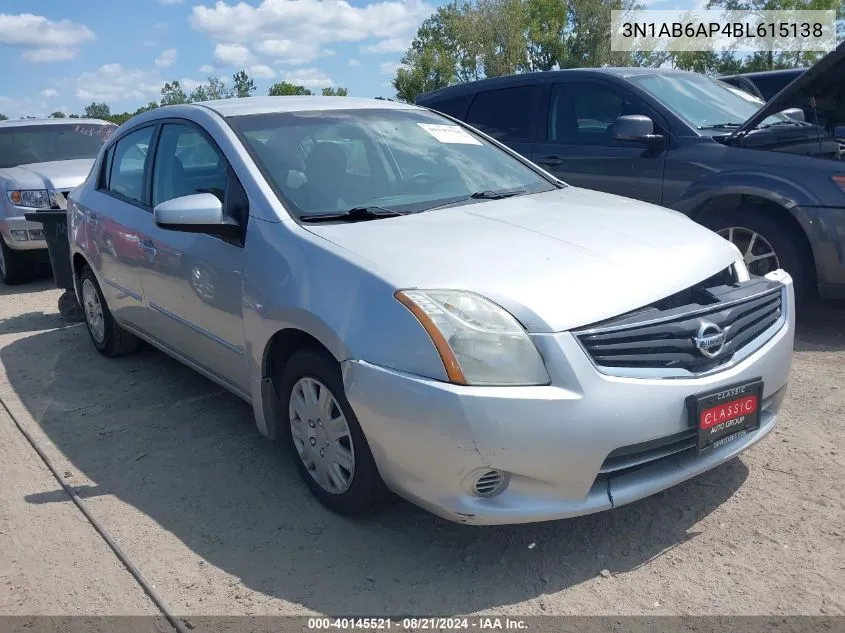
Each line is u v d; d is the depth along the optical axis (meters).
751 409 2.92
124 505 3.46
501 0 51.22
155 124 4.59
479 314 2.63
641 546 2.94
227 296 3.55
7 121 9.80
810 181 4.92
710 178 5.36
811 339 5.08
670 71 6.57
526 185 4.16
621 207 3.70
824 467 3.43
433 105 7.54
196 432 4.20
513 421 2.53
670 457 2.88
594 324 2.66
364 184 3.72
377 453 2.82
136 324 4.82
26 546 3.18
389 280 2.77
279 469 3.71
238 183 3.58
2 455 4.07
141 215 4.45
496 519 2.64
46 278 9.02
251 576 2.88
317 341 3.09
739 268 3.34
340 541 3.07
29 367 5.51
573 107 6.44
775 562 2.79
